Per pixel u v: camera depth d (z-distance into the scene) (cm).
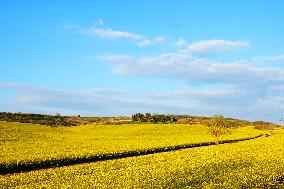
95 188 3084
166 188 3056
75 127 13125
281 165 4228
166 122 15062
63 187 3136
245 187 3138
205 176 3562
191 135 10294
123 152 5750
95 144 7125
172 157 5141
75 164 5034
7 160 4581
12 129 8800
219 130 8181
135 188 3044
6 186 3259
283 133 11744
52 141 7538
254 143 7269
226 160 4644
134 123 14412
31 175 3816
